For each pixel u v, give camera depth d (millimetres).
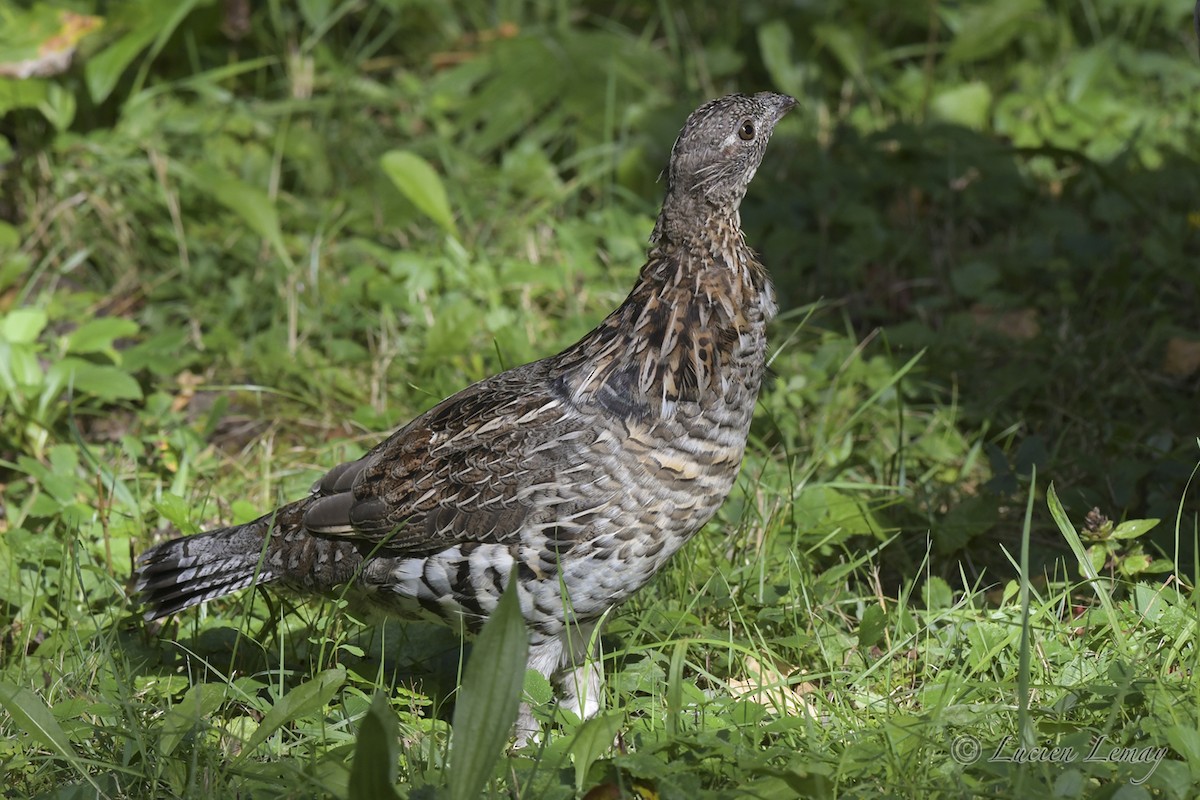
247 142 13516
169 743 6488
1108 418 9977
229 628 8062
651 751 6320
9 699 6359
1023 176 12883
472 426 6973
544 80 13633
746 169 6887
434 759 6469
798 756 6297
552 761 6320
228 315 11539
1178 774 5891
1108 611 7023
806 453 9781
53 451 9586
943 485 9531
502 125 13477
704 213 6844
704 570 8109
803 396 10297
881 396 10305
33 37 12578
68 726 6750
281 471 9844
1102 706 6574
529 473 6742
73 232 12336
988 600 8266
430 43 15414
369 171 13109
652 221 12461
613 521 6746
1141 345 10977
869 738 6547
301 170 13172
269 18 15086
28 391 9891
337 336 11406
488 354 10719
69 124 13516
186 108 13672
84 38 13156
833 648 7516
